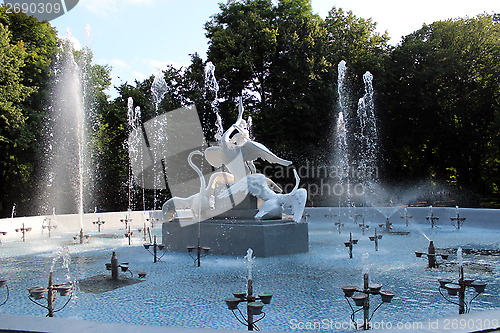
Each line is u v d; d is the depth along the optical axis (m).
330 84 26.80
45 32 27.14
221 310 5.95
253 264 9.58
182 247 12.02
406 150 31.81
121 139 31.86
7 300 6.64
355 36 31.58
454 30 29.56
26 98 25.39
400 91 30.58
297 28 27.70
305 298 6.55
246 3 29.92
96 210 30.77
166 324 5.37
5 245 13.91
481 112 29.42
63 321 3.67
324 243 13.33
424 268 8.88
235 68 26.52
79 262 10.35
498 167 29.55
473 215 17.72
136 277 8.32
